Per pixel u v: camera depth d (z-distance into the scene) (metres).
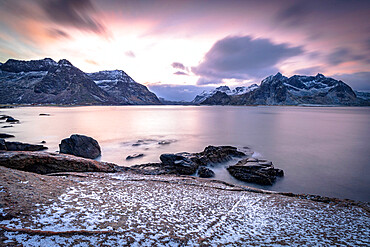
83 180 16.16
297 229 10.83
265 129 71.00
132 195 13.82
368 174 27.20
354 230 11.16
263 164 27.31
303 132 64.31
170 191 16.08
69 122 85.50
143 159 33.16
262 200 15.80
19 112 153.12
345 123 93.31
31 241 6.98
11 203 9.09
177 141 48.72
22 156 18.00
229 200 15.14
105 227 8.74
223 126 79.06
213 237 9.20
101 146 42.25
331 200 17.28
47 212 9.18
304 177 26.06
